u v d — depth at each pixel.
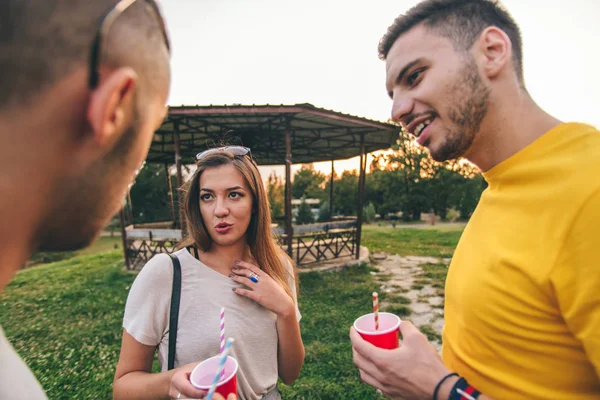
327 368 3.50
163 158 12.15
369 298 5.72
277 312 1.47
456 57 1.00
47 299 6.43
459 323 1.12
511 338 0.95
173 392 1.10
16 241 0.40
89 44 0.38
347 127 8.70
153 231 8.05
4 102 0.35
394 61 1.09
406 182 34.59
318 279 7.06
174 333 1.33
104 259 10.72
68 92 0.38
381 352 1.01
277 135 9.91
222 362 0.90
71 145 0.40
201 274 1.44
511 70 1.01
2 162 0.36
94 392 3.31
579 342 0.86
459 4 1.01
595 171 0.84
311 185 40.34
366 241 13.47
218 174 1.50
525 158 0.98
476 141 1.05
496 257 0.98
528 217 0.94
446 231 17.52
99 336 4.58
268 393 1.49
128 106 0.43
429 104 1.03
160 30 0.52
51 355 4.08
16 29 0.34
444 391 0.91
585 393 0.88
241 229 1.52
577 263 0.82
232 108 6.46
